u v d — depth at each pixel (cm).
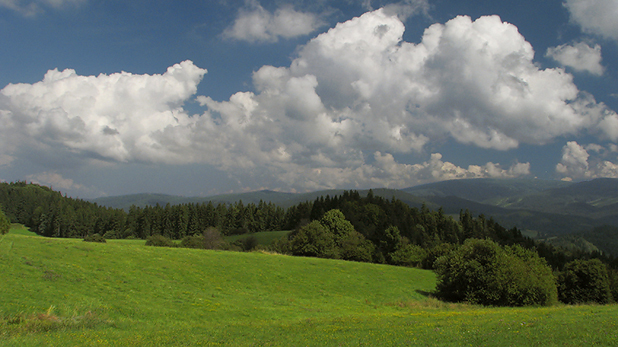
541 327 1711
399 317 2539
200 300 2877
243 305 2948
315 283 4366
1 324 1642
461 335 1633
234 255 5194
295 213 17075
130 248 4425
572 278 4941
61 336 1567
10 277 2372
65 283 2534
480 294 3850
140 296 2686
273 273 4475
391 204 15162
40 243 3616
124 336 1689
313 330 1966
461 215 16725
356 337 1705
